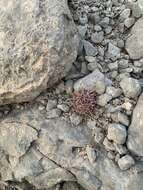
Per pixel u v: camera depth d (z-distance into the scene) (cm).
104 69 52
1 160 53
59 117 50
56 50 47
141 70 52
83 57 53
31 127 50
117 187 47
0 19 49
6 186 54
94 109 49
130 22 55
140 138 47
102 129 49
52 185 51
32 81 48
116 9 56
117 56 53
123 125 48
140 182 47
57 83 51
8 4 49
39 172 51
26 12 48
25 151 51
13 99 50
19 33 48
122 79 50
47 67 47
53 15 47
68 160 49
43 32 47
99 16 56
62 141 49
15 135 51
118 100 49
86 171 48
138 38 53
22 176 52
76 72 52
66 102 50
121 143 47
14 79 48
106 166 48
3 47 48
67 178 50
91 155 48
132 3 56
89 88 50
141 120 47
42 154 50
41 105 51
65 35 48
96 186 48
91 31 55
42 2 48
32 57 47
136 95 49
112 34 55
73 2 57
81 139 49
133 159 47
